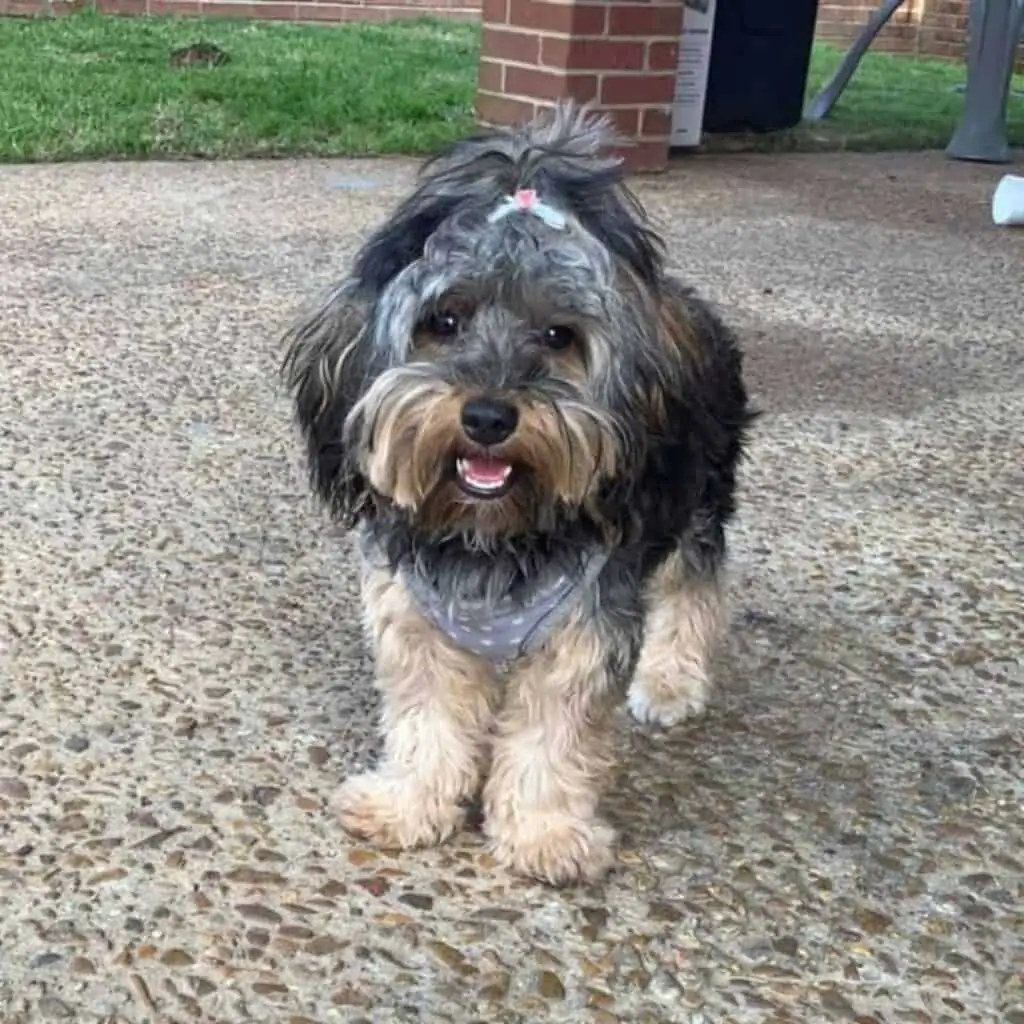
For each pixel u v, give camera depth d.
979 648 1.24
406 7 5.14
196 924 0.86
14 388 1.62
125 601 1.21
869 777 1.06
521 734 0.96
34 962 0.83
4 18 4.29
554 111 1.00
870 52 5.51
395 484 0.86
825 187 2.97
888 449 1.64
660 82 2.86
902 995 0.85
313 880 0.91
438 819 0.96
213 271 2.09
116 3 4.69
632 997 0.84
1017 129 3.88
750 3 3.34
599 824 0.96
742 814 1.01
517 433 0.83
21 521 1.32
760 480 1.53
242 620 1.20
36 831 0.93
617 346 0.86
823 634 1.25
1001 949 0.89
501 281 0.83
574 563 0.91
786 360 1.91
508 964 0.85
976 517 1.49
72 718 1.05
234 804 0.97
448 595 0.92
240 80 3.33
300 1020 0.80
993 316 2.16
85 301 1.92
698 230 2.52
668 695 1.11
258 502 1.40
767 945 0.88
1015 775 1.07
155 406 1.60
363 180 2.68
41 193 2.46
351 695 1.11
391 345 0.86
